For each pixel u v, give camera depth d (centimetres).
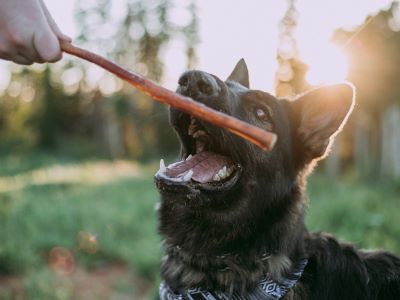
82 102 845
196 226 57
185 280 57
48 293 101
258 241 56
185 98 35
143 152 589
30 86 912
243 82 72
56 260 125
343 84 59
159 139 589
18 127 859
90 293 107
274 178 58
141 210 177
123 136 692
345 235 123
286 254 56
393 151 322
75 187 261
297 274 55
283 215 58
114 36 706
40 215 161
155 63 683
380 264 59
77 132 840
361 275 56
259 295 54
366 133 367
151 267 117
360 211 149
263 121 59
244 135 32
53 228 148
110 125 696
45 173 369
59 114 814
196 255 56
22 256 119
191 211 57
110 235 141
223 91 51
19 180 311
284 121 61
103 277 117
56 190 249
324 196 194
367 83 272
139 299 105
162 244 60
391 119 324
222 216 56
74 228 148
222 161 57
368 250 62
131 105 644
